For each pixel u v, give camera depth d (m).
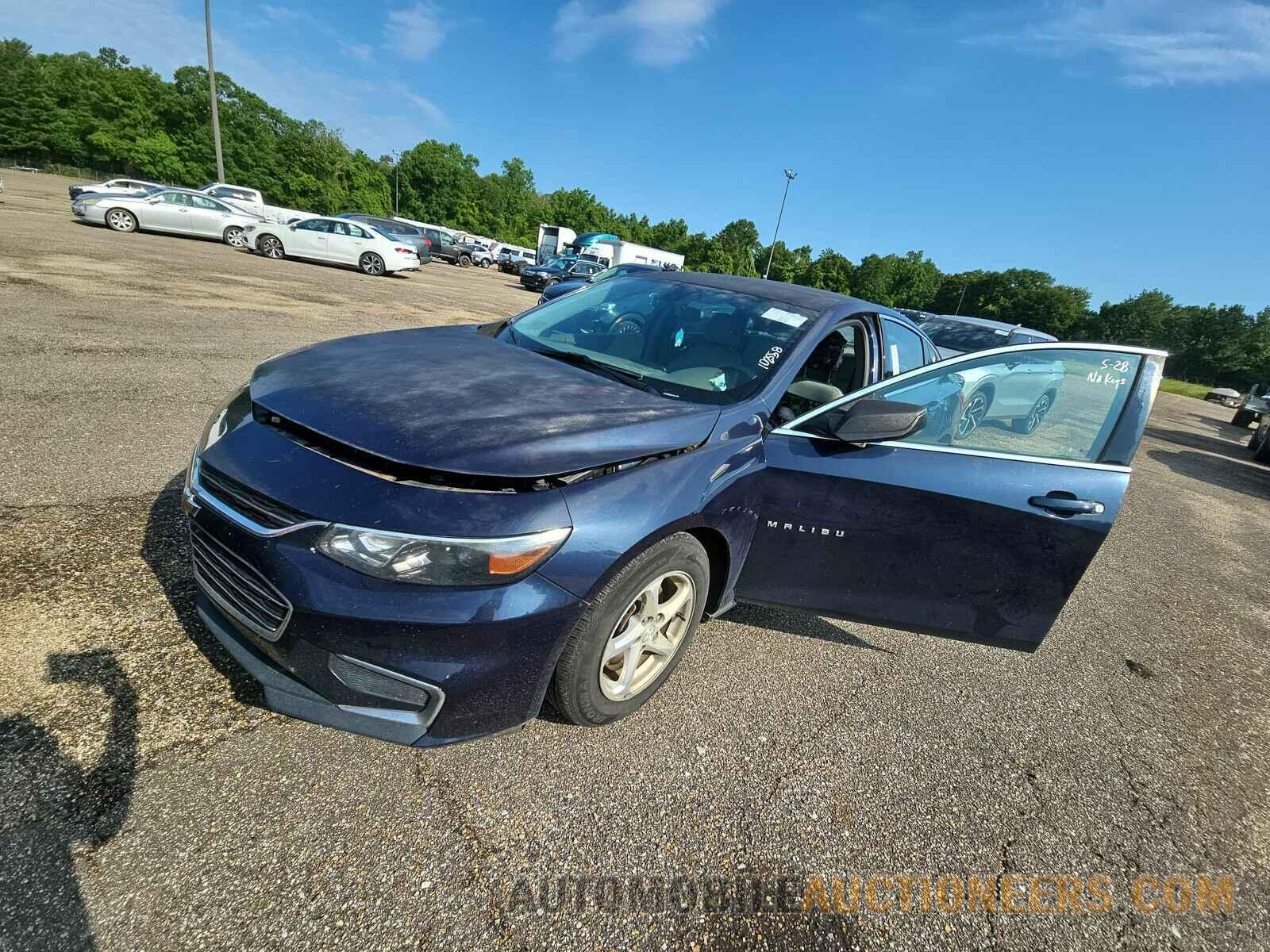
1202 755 2.66
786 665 2.73
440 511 1.62
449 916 1.48
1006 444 2.33
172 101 60.53
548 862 1.65
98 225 15.51
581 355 2.72
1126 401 2.29
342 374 2.17
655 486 1.92
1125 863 2.02
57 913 1.34
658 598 2.12
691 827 1.84
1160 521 6.25
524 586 1.66
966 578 2.38
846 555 2.36
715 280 3.25
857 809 2.02
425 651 1.61
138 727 1.81
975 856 1.93
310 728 1.93
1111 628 3.70
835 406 2.32
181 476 3.32
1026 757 2.44
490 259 39.97
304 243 15.89
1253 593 4.73
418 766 1.87
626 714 2.17
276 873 1.50
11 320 5.70
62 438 3.54
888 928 1.67
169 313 7.09
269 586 1.66
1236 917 1.89
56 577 2.35
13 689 1.85
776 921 1.63
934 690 2.76
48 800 1.56
